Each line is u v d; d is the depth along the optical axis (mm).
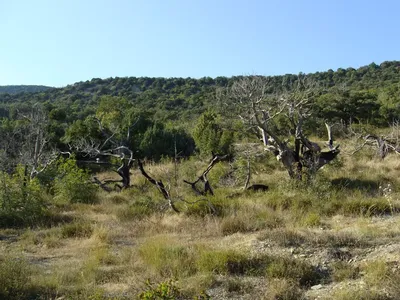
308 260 6508
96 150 16641
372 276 5613
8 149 18656
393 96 34906
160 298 4836
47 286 6035
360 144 20203
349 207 10125
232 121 21562
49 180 15430
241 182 14883
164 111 43062
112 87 68875
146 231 9445
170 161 22188
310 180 12609
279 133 19969
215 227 9102
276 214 9680
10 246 8680
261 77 15719
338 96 31766
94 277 6344
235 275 6219
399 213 9719
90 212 11992
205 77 67375
